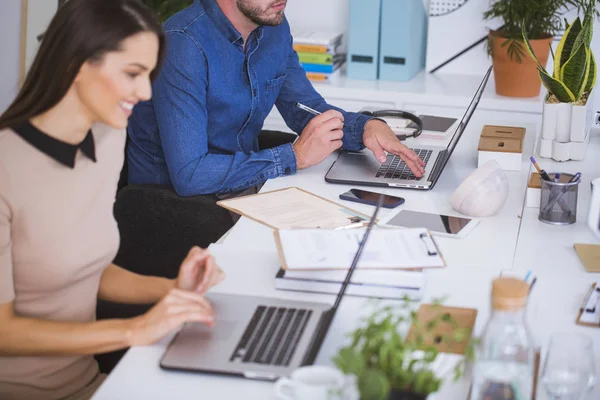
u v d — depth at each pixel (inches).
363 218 78.1
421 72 153.6
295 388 46.5
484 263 69.3
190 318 56.1
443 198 84.0
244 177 89.5
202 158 89.3
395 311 60.4
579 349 49.4
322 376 47.7
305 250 65.3
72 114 61.0
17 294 62.4
